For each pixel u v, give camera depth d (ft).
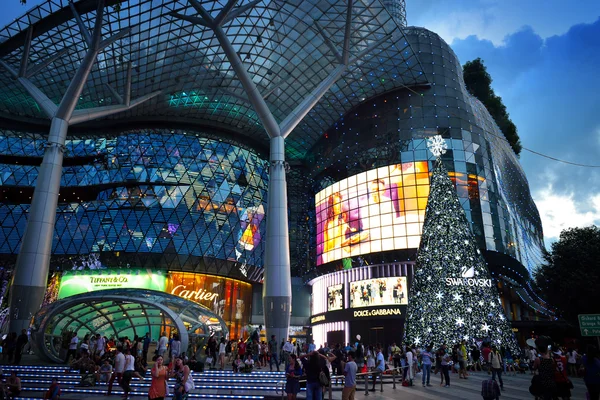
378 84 176.45
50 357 77.61
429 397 51.42
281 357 90.79
